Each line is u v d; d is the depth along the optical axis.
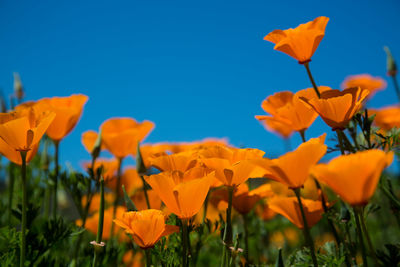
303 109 0.46
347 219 0.44
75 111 0.52
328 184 0.34
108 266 0.51
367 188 0.33
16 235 0.46
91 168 0.53
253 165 0.39
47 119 0.41
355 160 0.33
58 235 0.49
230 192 0.40
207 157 0.42
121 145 0.58
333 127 0.40
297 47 0.45
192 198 0.38
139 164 0.45
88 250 0.53
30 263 0.47
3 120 0.42
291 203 0.45
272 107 0.52
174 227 0.39
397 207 0.45
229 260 0.40
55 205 0.53
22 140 0.40
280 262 0.41
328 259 0.44
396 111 0.54
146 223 0.38
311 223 0.46
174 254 0.44
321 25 0.46
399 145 0.45
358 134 0.50
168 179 0.38
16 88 0.72
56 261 0.51
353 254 0.44
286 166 0.36
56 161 0.54
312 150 0.36
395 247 0.44
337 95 0.42
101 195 0.42
